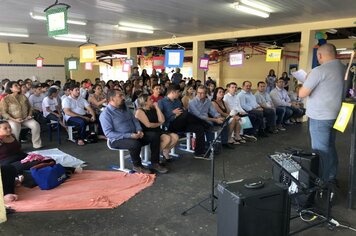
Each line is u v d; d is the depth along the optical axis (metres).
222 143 4.59
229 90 5.23
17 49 11.24
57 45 12.12
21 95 4.72
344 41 10.57
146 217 2.45
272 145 4.84
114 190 2.98
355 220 2.38
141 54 12.17
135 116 3.67
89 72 12.72
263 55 12.61
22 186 3.05
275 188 1.87
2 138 3.13
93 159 4.04
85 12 5.83
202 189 3.02
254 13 5.81
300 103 6.95
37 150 4.48
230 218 1.81
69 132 5.12
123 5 5.25
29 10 5.62
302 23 7.08
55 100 5.47
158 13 5.93
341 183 3.14
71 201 2.72
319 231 2.22
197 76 9.46
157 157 3.52
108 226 2.31
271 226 1.86
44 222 2.37
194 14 6.02
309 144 4.90
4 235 2.18
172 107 4.12
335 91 2.58
